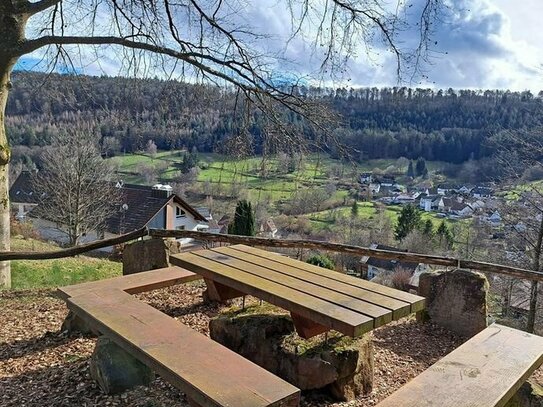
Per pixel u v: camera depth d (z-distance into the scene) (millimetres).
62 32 6895
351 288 3107
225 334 3566
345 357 3115
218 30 7004
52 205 21531
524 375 2301
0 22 5449
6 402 2910
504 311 13156
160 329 2762
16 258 5641
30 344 3949
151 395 2969
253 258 3971
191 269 3750
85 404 2879
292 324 3496
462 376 2230
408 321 5297
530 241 12656
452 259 5359
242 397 1981
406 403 1961
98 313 3051
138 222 23844
